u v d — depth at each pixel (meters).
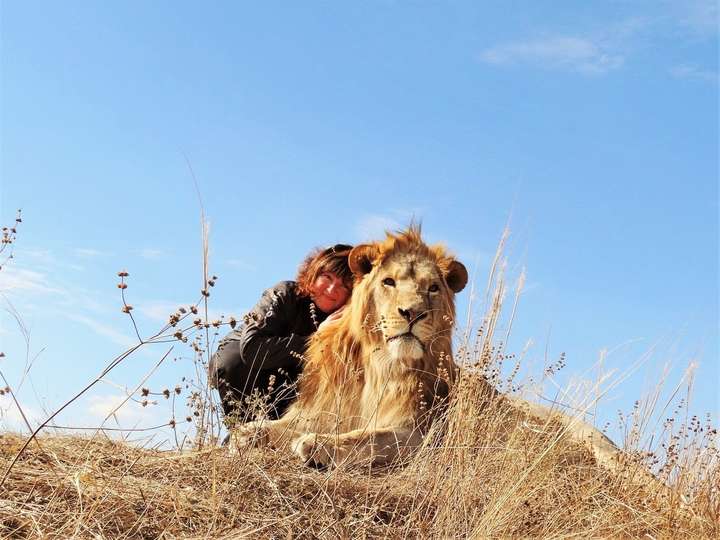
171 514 3.72
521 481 4.30
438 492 4.28
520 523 4.28
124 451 4.11
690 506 4.73
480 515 4.23
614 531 4.42
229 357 5.05
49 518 3.55
